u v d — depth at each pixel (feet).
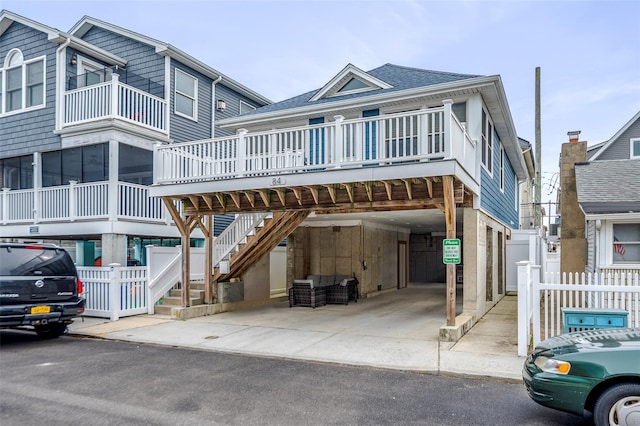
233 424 13.96
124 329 29.84
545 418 14.47
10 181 49.73
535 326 22.63
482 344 24.82
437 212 40.57
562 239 41.19
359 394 16.89
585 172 37.91
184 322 32.55
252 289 42.22
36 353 23.70
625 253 30.78
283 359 22.52
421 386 17.95
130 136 43.39
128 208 42.45
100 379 18.79
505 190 52.54
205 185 31.58
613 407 12.20
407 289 59.93
